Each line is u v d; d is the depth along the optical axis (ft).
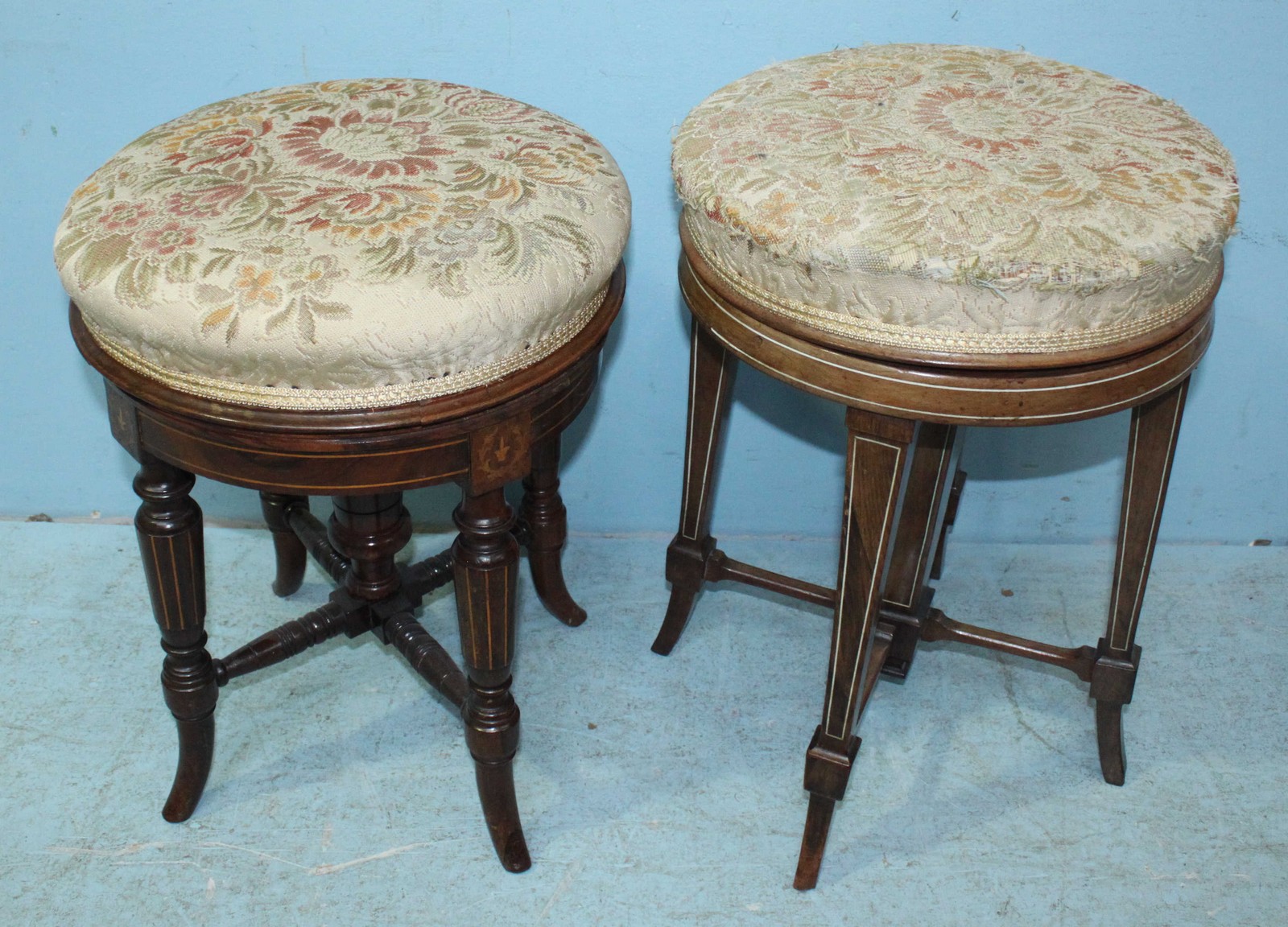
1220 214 2.86
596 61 4.04
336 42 4.03
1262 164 4.19
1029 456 4.99
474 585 3.21
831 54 3.80
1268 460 4.98
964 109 3.33
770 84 3.55
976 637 4.13
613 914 3.67
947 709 4.45
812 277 2.82
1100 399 2.90
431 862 3.82
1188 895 3.76
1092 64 4.05
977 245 2.69
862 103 3.38
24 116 4.14
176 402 2.82
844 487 3.17
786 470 5.04
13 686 4.40
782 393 4.78
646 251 4.42
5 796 3.98
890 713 4.42
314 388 2.74
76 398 4.87
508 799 3.73
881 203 2.84
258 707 4.34
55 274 4.51
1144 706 4.46
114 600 4.82
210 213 2.91
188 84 4.11
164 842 3.85
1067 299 2.70
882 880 3.79
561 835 3.91
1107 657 3.94
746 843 3.91
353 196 2.99
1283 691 4.52
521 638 4.70
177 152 3.20
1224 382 4.76
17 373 4.78
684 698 4.46
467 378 2.84
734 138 3.21
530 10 3.94
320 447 2.80
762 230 2.84
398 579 4.17
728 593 4.98
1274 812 4.04
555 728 4.30
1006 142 3.13
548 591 4.67
